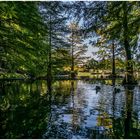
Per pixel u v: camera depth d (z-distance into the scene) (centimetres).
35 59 1202
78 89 2150
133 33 1052
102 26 1292
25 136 700
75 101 1406
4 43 1077
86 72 6219
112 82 2998
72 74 4719
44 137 696
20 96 1589
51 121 891
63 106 1227
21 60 1159
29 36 1085
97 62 4250
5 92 1789
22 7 935
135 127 805
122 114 1023
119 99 1477
